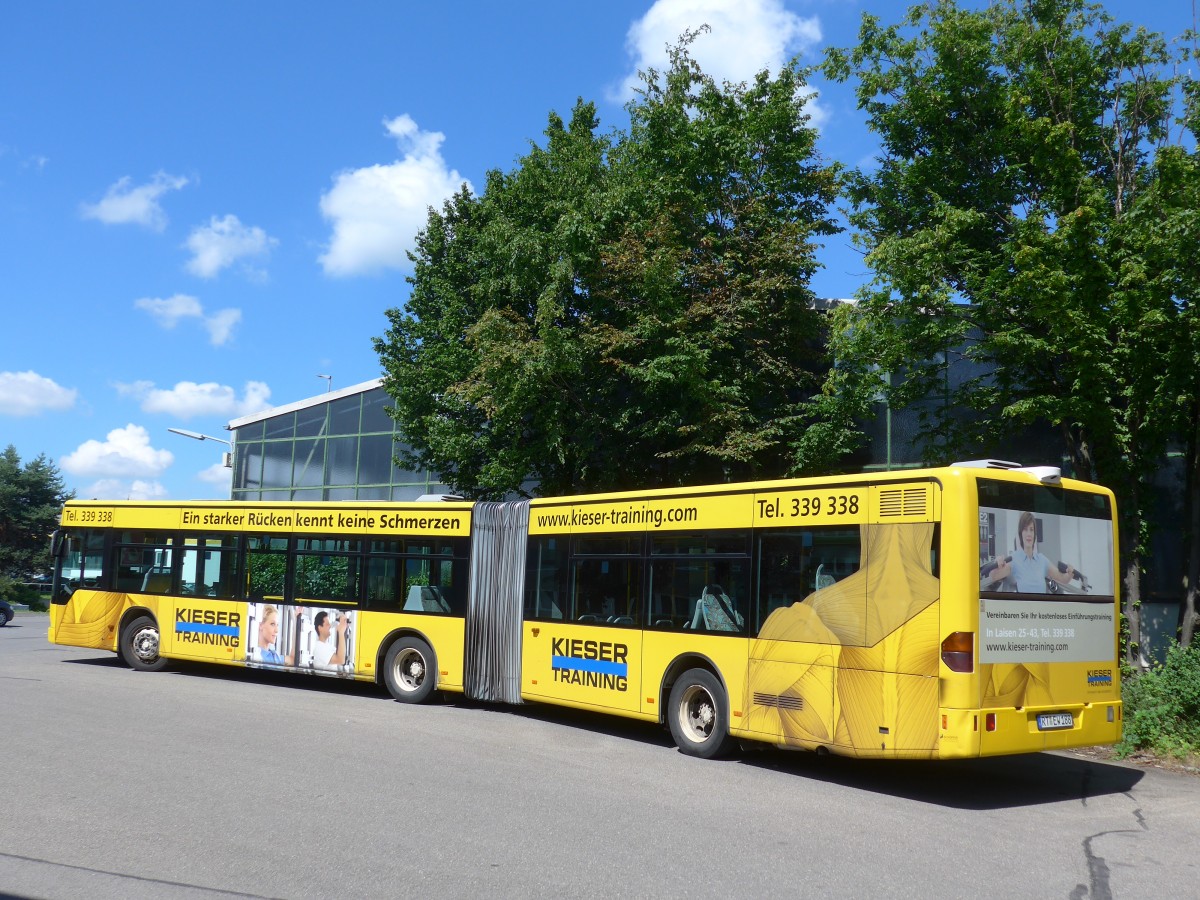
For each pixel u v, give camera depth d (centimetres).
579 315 1839
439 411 2111
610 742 1141
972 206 1537
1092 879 639
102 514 1733
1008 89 1458
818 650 948
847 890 596
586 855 652
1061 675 907
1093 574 952
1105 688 948
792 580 986
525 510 1326
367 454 3047
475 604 1350
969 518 859
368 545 1459
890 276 1421
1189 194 1220
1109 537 972
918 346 1461
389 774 893
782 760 1073
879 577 906
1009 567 881
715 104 1892
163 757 933
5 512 6066
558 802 809
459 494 2139
